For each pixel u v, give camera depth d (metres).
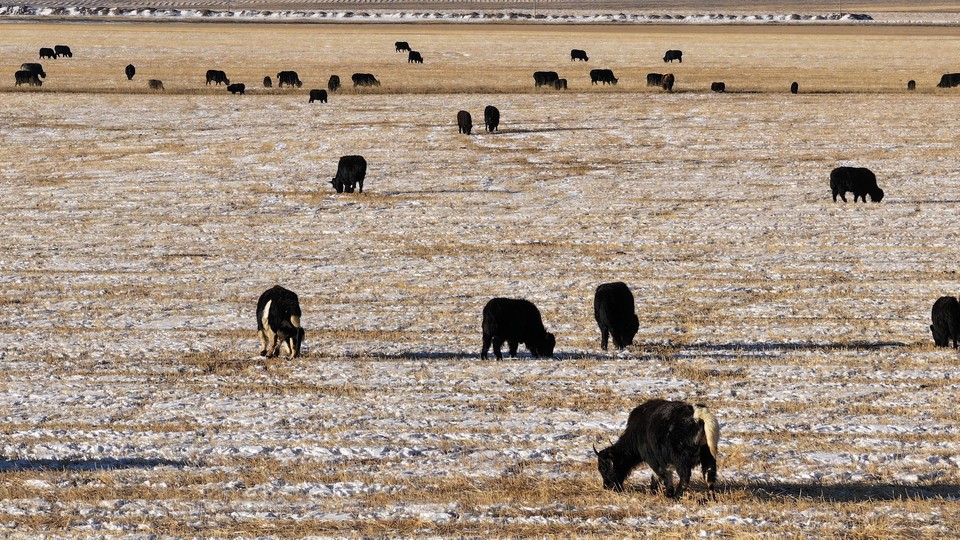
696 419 17.02
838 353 30.16
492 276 41.59
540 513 18.22
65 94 110.69
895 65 147.25
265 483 20.25
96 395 26.73
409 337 32.78
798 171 66.56
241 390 27.00
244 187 62.50
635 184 62.84
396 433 23.36
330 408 25.31
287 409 25.27
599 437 22.88
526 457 21.62
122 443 22.89
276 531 17.70
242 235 50.09
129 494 19.75
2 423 24.38
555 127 86.81
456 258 44.97
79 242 48.78
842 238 48.25
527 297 38.22
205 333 33.56
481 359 29.73
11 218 54.31
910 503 18.23
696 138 80.69
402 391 26.75
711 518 17.62
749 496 18.77
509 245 47.47
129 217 54.38
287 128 87.81
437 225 51.94
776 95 108.38
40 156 75.31
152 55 161.62
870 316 35.38
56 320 35.44
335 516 18.38
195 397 26.45
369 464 21.39
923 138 79.00
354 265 43.91
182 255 46.06
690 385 26.92
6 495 19.72
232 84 113.88
